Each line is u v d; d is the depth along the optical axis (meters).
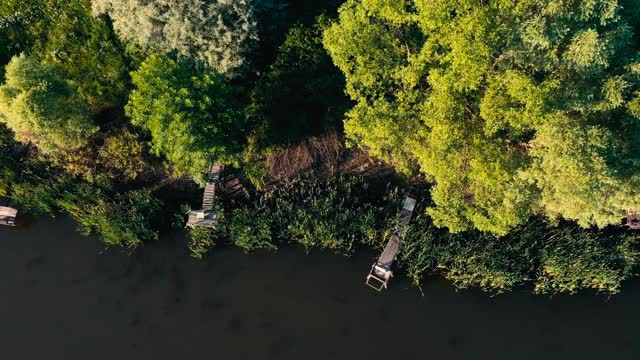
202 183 34.47
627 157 29.05
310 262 36.31
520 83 26.20
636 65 27.03
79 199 36.03
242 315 35.28
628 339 34.44
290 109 33.47
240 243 35.97
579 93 27.64
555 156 26.89
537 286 35.00
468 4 27.08
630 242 35.09
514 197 28.92
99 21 37.75
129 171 36.56
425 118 28.91
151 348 34.53
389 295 35.53
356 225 35.69
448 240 35.38
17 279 35.69
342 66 31.14
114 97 37.25
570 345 34.38
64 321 34.91
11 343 34.34
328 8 36.53
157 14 32.06
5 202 36.72
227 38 32.38
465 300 35.44
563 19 26.62
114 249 36.47
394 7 28.95
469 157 29.09
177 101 30.02
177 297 35.59
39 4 38.44
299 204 36.44
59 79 33.31
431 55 30.09
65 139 33.75
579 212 28.92
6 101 31.45
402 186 36.94
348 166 37.22
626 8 29.44
